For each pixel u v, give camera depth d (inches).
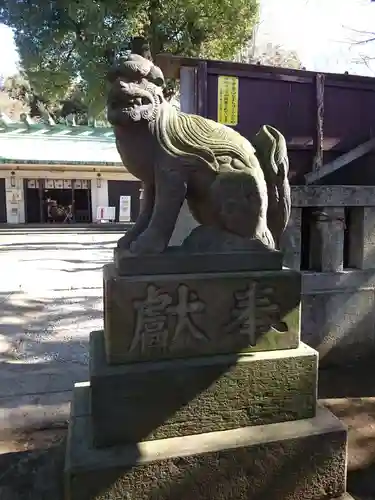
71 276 374.3
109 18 409.1
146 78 87.2
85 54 421.4
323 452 91.3
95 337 107.0
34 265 435.8
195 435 88.9
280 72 166.2
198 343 90.1
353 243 163.5
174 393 87.0
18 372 162.6
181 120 93.3
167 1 409.4
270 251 94.6
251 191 93.3
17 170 858.1
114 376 83.7
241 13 428.8
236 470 87.0
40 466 104.0
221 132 96.7
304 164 173.6
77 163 839.7
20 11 410.3
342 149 175.9
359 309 161.5
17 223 878.4
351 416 126.2
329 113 173.6
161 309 87.1
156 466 83.0
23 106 1153.4
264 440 88.0
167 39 438.0
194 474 85.0
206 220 97.0
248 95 164.4
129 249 92.7
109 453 83.7
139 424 86.1
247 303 91.8
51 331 215.6
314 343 157.5
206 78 158.6
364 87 175.6
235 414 91.0
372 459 106.2
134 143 88.7
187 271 90.0
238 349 92.5
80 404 107.1
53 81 464.4
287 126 169.5
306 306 154.9
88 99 461.1
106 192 917.2
